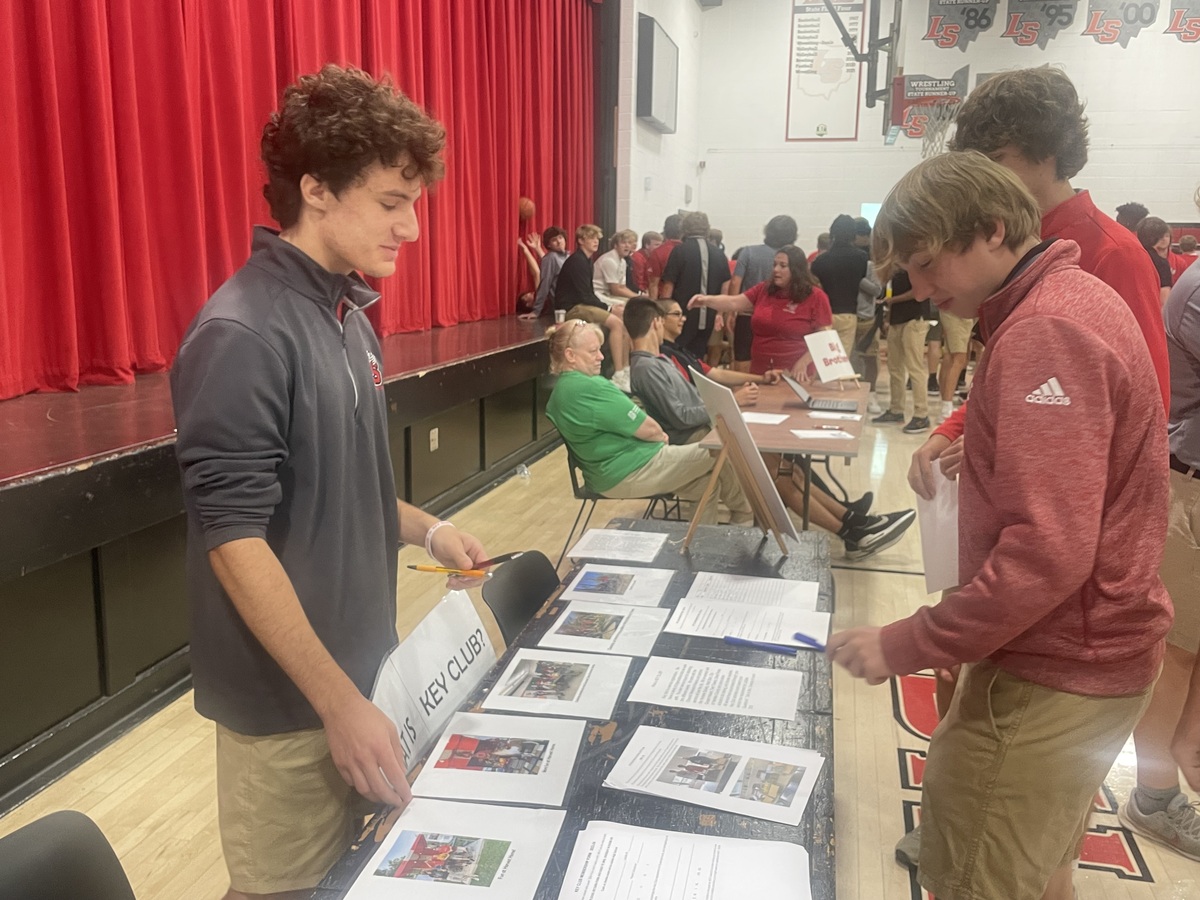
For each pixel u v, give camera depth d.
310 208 1.22
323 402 1.24
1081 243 1.63
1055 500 1.08
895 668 1.20
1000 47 11.09
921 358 7.01
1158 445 1.17
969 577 1.22
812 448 3.44
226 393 1.13
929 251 1.20
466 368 4.67
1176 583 2.06
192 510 1.22
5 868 0.92
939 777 1.38
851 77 11.70
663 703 1.39
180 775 2.46
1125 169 11.04
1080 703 1.23
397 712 1.22
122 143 3.54
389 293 5.52
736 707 1.38
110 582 2.59
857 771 2.54
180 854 2.15
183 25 3.74
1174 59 10.71
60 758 2.46
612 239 8.23
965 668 1.38
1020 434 1.10
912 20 11.23
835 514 4.21
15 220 3.17
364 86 1.19
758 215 12.31
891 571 4.10
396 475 4.33
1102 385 1.09
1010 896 1.32
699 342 7.05
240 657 1.25
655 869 1.01
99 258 3.47
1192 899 2.06
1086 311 1.11
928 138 10.20
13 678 2.32
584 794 1.16
